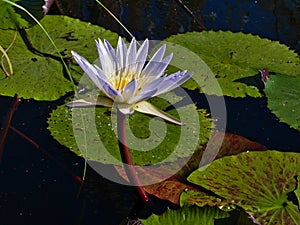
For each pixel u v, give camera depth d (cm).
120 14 273
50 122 194
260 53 236
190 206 153
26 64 221
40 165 182
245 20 274
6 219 162
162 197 168
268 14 280
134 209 167
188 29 263
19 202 169
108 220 163
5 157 185
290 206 162
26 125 198
